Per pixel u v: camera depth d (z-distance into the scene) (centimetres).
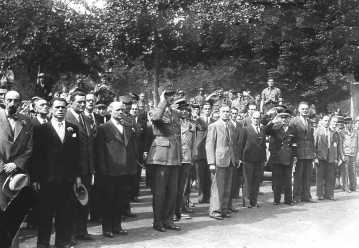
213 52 2214
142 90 2609
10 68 2148
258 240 754
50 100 1167
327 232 768
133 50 2203
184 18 2136
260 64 2167
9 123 652
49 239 696
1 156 634
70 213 706
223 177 937
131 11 2117
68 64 2272
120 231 797
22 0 2153
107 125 783
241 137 1057
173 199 840
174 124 842
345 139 1327
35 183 682
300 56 2080
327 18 2052
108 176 772
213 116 1140
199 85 2334
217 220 917
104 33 2161
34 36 2122
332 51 2025
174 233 806
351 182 1338
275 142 1105
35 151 686
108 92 1118
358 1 2022
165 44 2188
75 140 707
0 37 2162
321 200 1173
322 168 1188
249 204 1064
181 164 874
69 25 2220
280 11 2089
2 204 571
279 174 1103
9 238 553
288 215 959
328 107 1875
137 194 1115
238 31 2120
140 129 1085
